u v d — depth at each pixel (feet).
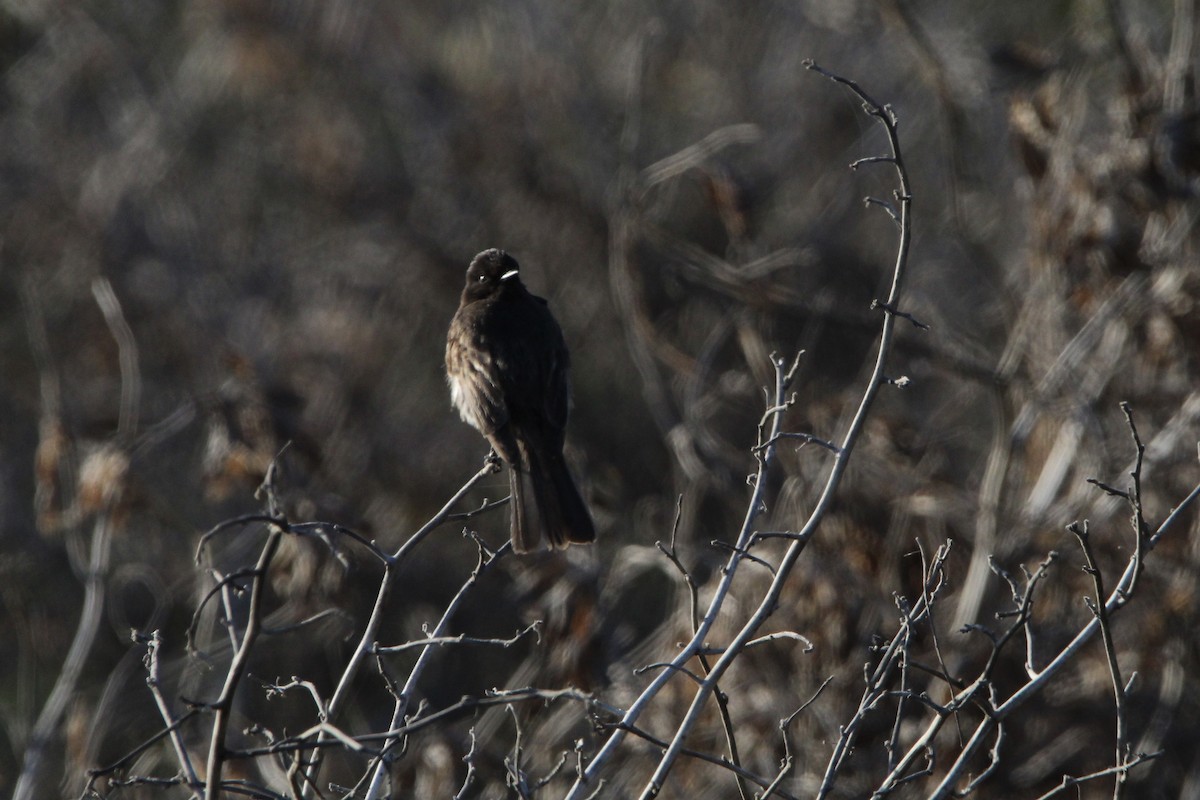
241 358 42.52
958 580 40.57
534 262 62.34
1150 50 42.96
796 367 23.93
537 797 36.47
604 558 50.29
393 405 60.23
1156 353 40.65
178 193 63.16
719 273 45.57
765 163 61.57
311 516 40.27
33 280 58.49
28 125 64.44
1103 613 22.48
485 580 54.49
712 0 63.87
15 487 56.29
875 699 22.97
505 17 63.93
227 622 23.11
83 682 50.80
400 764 36.50
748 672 38.06
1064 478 41.37
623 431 58.39
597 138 61.46
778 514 40.29
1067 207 41.27
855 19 60.18
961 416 51.52
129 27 66.59
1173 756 40.93
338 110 65.16
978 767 37.35
